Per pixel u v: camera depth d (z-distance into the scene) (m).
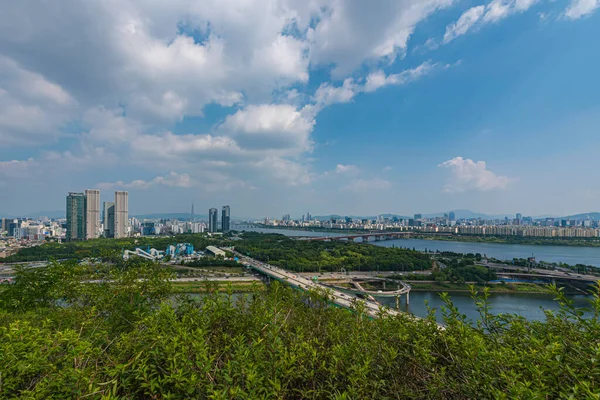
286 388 3.57
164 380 3.25
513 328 4.02
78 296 9.30
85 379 3.12
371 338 4.25
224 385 3.22
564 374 2.92
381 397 3.43
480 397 3.05
